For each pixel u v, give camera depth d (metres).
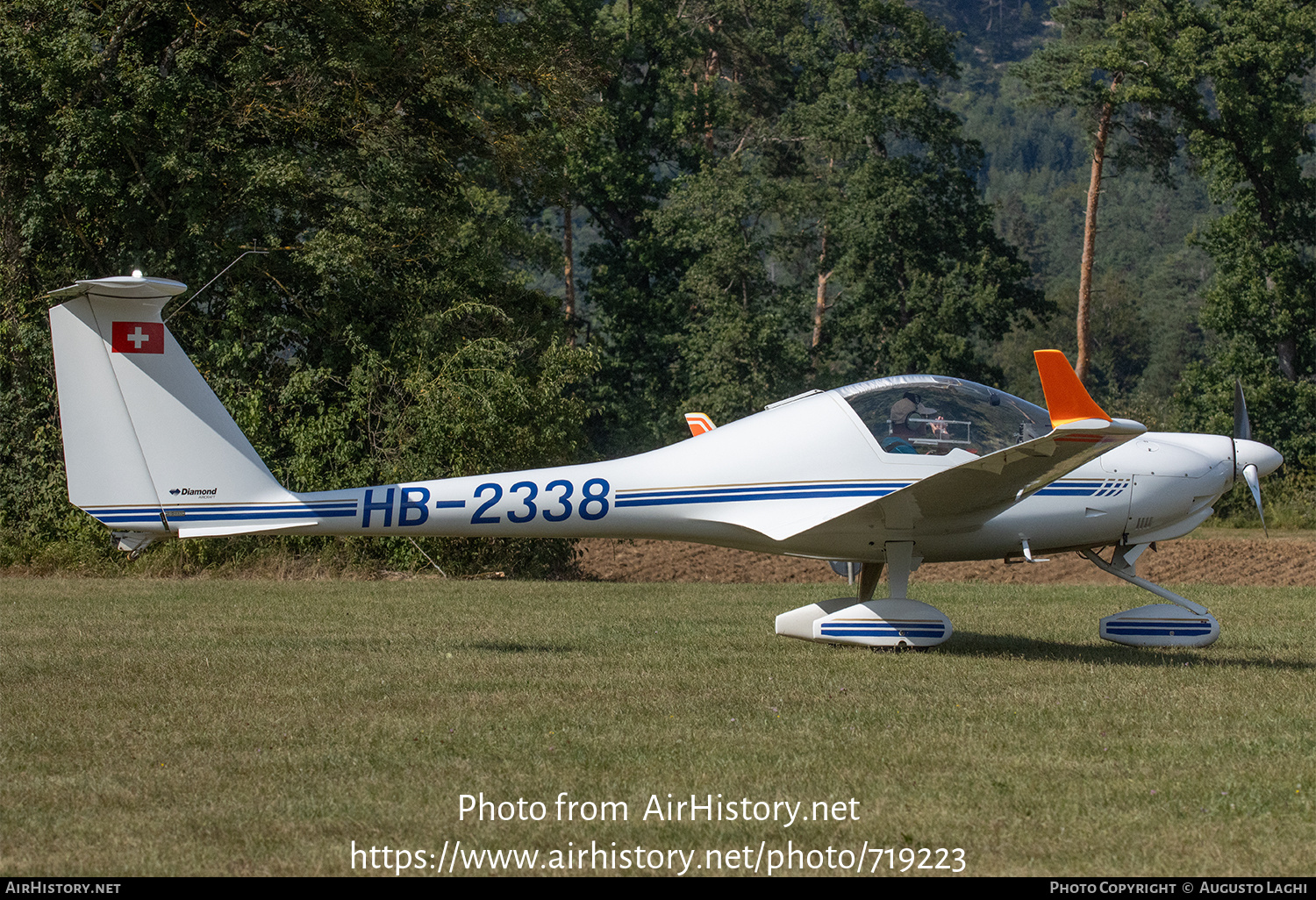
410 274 41.00
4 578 33.59
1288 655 18.50
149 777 10.94
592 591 29.25
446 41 42.28
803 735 12.52
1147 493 19.69
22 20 36.03
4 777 10.96
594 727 12.84
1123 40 78.38
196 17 38.00
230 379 37.41
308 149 40.69
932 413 19.03
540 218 87.50
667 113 84.88
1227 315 74.94
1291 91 74.81
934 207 83.50
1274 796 10.49
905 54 87.50
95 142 34.88
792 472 18.81
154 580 32.66
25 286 37.47
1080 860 9.05
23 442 37.62
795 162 94.88
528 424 39.38
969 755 11.73
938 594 28.34
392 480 37.34
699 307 77.00
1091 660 17.70
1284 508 65.44
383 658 17.41
